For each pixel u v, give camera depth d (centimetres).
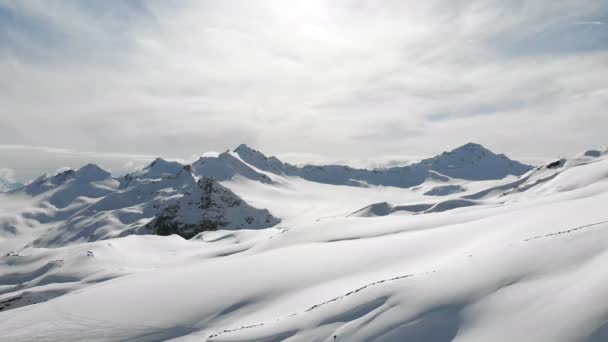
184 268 5556
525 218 4472
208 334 3062
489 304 1780
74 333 3381
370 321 2016
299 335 2188
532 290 1747
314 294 3366
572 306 1506
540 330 1484
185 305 3719
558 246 2033
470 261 2298
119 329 3381
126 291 4431
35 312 4131
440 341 1698
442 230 5125
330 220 9150
